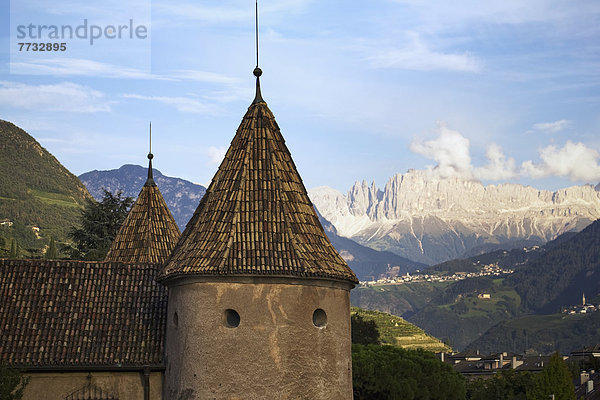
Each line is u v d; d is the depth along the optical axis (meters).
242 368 25.86
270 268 26.09
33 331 29.09
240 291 26.20
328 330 26.78
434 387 56.78
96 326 29.52
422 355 60.34
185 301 26.80
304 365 26.11
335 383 26.67
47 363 28.25
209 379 25.95
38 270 30.89
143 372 28.75
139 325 29.69
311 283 26.61
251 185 27.95
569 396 96.50
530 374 107.19
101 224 64.75
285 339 26.06
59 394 28.52
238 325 26.12
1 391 26.16
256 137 28.86
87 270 31.19
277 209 27.58
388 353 58.22
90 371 28.66
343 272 27.22
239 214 27.34
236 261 26.25
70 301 30.16
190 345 26.44
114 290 30.69
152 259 34.66
